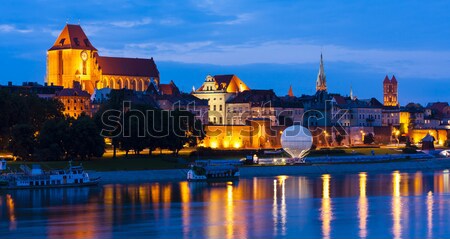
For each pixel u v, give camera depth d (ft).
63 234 635.25
